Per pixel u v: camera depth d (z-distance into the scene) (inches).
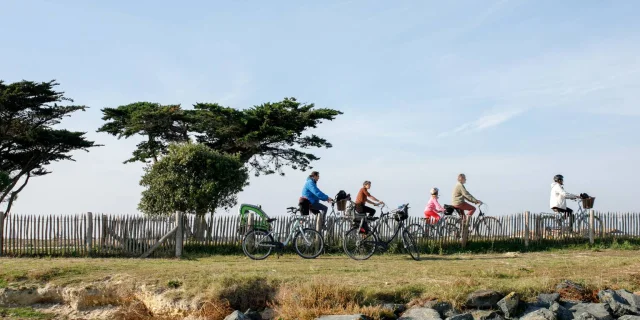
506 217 836.6
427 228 798.5
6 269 575.5
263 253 727.1
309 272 544.1
